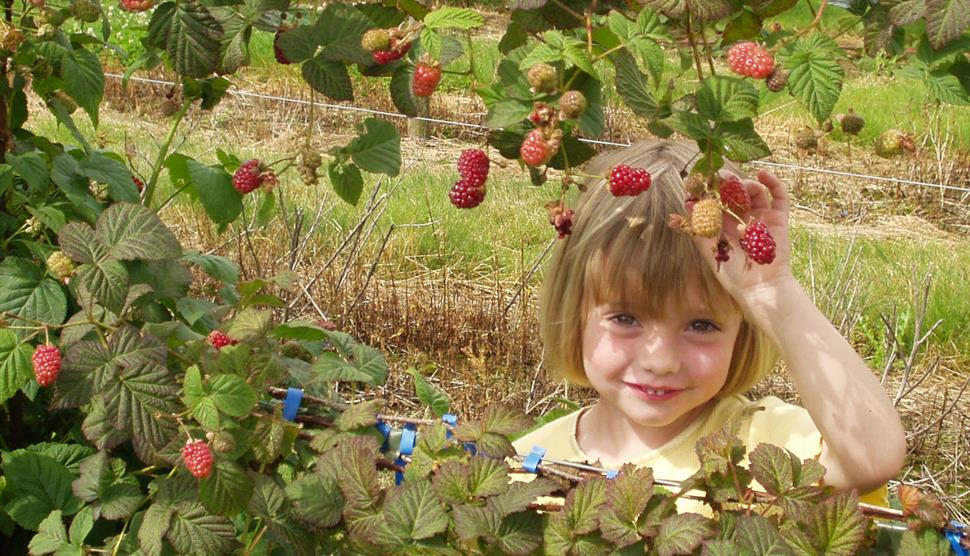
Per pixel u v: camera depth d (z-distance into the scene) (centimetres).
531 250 782
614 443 234
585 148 170
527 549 158
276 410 180
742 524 149
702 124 150
